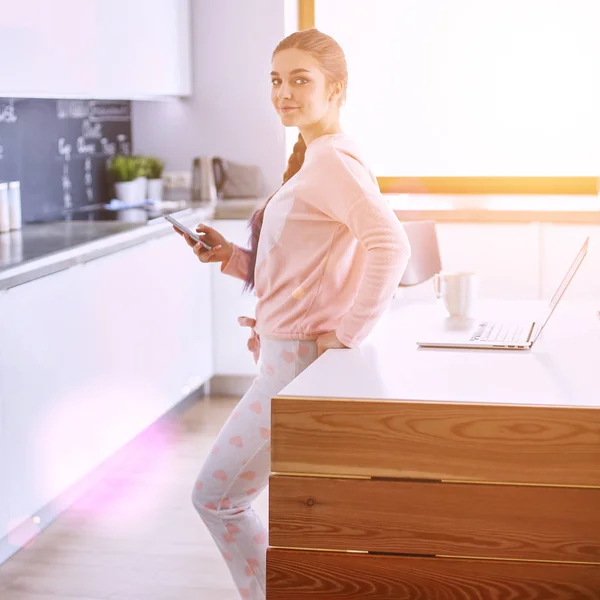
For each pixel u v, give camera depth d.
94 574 2.90
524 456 1.66
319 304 2.05
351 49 5.04
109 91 3.92
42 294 3.03
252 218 2.23
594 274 4.43
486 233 4.50
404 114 5.07
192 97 5.00
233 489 2.11
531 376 1.86
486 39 4.95
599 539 1.67
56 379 3.14
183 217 4.27
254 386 2.14
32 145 4.14
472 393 1.73
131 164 4.75
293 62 2.01
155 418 4.02
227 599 2.73
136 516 3.34
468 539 1.70
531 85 4.96
